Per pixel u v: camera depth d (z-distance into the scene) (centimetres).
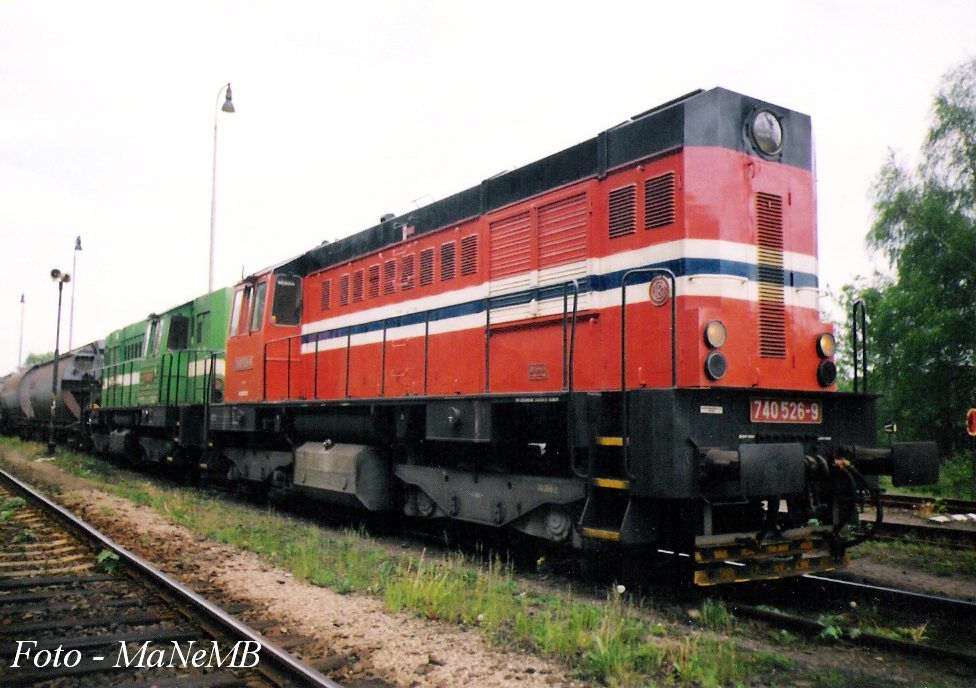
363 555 797
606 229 713
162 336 1698
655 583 688
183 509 1138
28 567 729
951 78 1839
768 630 553
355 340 1073
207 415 1370
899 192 1898
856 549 877
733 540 588
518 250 805
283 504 1264
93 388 2334
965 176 1811
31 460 2147
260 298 1228
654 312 656
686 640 506
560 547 838
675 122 657
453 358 881
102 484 1495
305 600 618
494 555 827
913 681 457
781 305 677
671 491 572
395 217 1028
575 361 724
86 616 565
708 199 644
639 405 602
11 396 3141
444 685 439
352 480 946
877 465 637
